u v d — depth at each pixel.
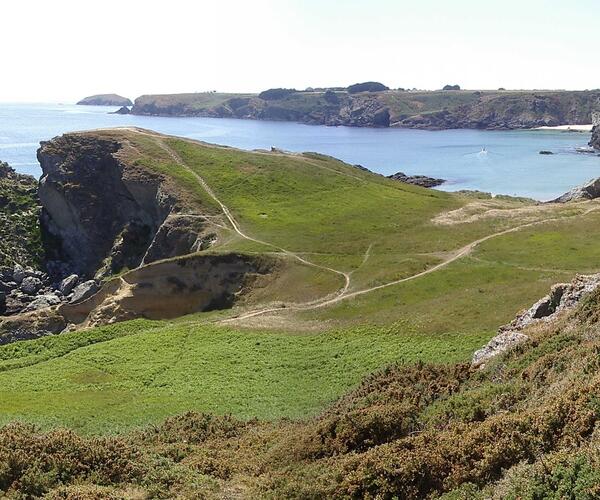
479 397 22.34
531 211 90.50
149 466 21.70
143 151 117.25
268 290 74.62
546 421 16.41
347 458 20.30
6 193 123.56
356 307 62.22
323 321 60.12
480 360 30.88
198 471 22.73
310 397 39.75
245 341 56.06
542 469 14.07
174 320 73.06
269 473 22.17
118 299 77.50
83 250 110.25
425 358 43.94
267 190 105.44
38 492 18.70
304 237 86.62
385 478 17.52
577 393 16.81
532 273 62.50
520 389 21.53
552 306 37.97
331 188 108.50
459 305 55.81
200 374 47.91
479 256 71.56
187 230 93.12
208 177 109.06
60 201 113.88
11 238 111.50
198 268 78.75
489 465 16.34
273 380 44.88
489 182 176.25
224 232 89.81
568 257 66.62
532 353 26.25
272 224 92.50
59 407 41.00
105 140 121.12
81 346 61.34
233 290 77.00
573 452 14.23
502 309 52.62
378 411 23.44
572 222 81.81
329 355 48.84
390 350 47.50
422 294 62.09
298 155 129.62
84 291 89.00
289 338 55.62
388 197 105.25
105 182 114.25
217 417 33.94
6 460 19.77
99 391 45.56
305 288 71.56
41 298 93.56
